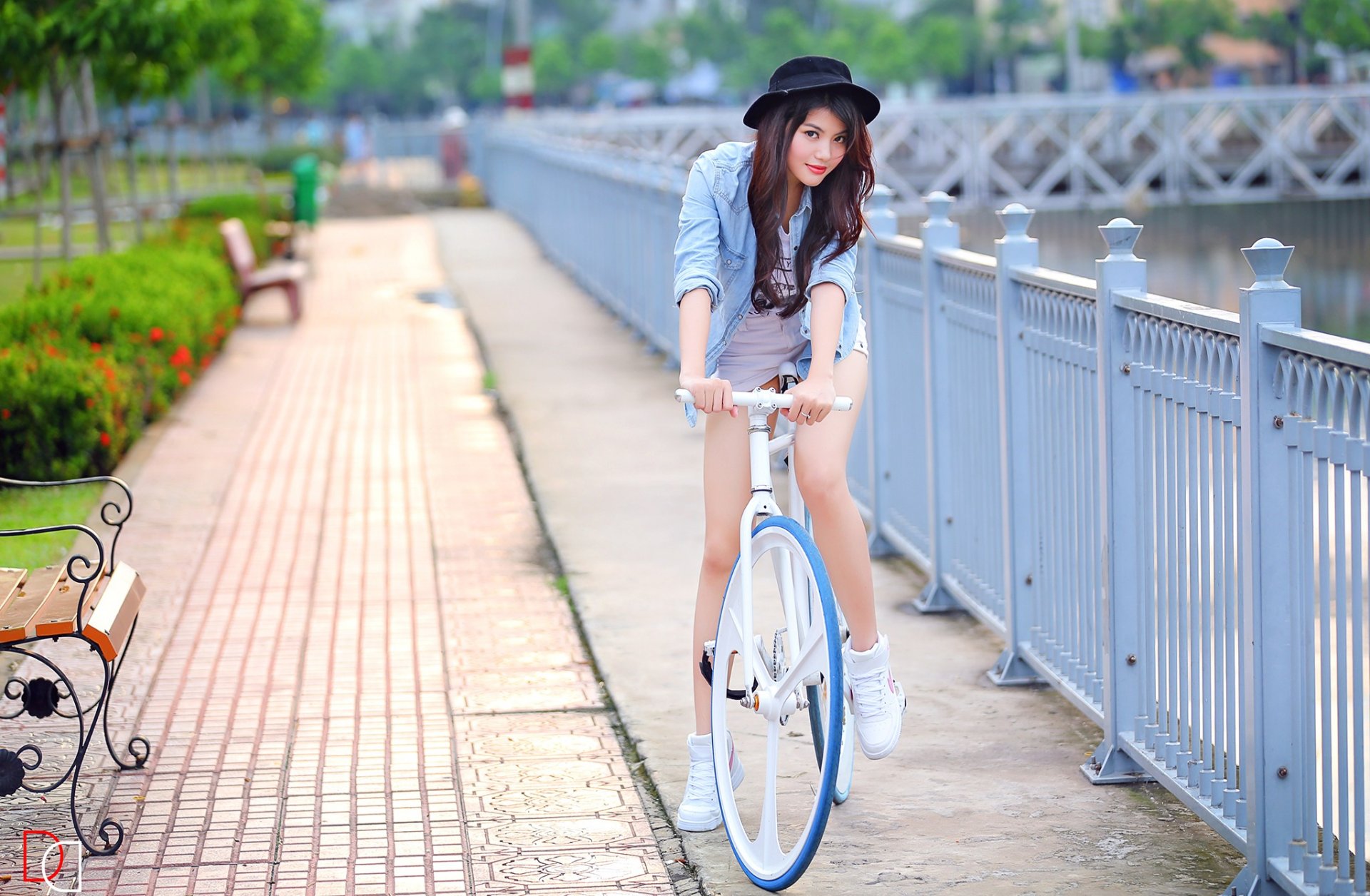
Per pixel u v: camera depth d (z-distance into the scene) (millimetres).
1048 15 72812
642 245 12750
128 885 3520
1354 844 3012
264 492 7668
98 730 4512
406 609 5785
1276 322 3104
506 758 4324
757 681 3410
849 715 3881
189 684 4938
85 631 3521
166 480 7875
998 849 3652
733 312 3547
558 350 12539
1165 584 3803
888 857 3619
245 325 14164
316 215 24828
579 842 3762
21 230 21266
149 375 9258
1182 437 3643
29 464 7598
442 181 38219
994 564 5094
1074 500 4352
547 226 21203
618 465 8273
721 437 3598
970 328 5219
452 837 3793
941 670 5027
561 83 99875
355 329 13859
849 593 3502
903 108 28250
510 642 5391
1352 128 28047
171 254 12625
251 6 20078
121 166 36688
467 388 10734
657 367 11586
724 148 3461
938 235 5512
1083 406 4234
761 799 3977
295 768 4242
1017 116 28562
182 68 12734
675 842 3760
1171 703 3801
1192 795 3656
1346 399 2857
